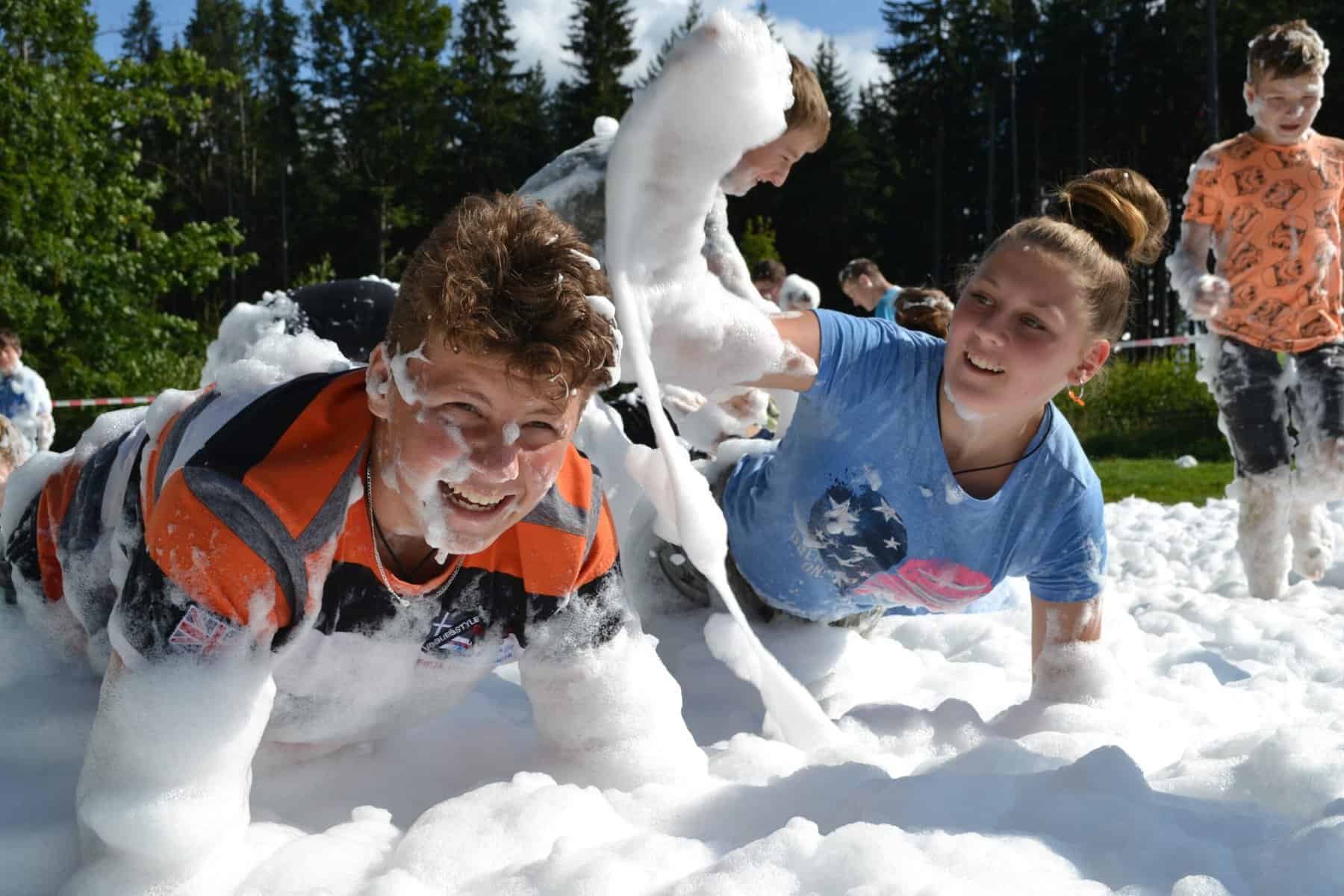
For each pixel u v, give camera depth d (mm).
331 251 50219
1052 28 44750
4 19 17656
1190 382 14961
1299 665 3416
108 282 18109
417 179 50000
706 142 2260
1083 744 2348
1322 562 4566
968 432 2670
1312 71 4438
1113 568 5055
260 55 57406
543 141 54125
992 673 3211
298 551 1719
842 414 2748
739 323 2537
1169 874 1640
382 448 1751
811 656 3156
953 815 1828
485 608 1975
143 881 1638
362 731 2148
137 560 1745
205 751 1685
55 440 17609
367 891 1605
